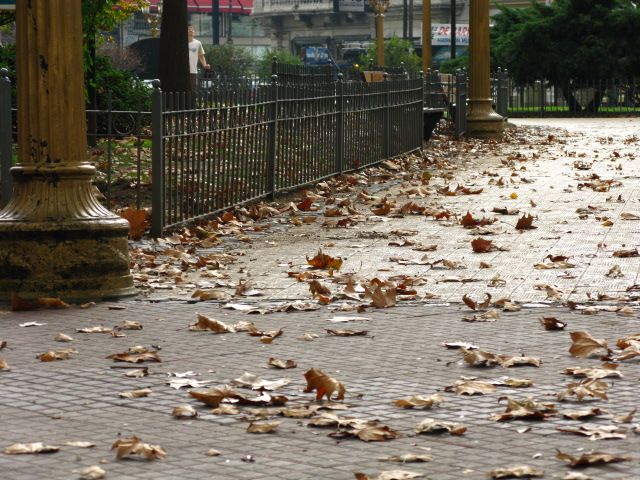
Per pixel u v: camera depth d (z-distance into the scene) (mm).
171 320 8484
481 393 6430
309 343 7695
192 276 10383
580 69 46750
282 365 7051
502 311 8594
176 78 23859
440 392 6480
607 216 13703
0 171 12797
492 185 17484
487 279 9906
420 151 23453
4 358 7363
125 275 9367
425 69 43594
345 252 11570
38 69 9336
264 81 15539
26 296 9086
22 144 9383
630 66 47719
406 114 22438
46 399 6406
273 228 13391
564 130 32688
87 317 8609
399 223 13656
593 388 6324
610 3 47719
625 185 17234
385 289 9406
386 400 6316
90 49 20969
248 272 10344
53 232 9141
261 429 5770
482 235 12516
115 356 7297
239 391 6496
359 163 19078
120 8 22359
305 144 16641
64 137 9328
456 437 5652
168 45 23891
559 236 12227
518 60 47281
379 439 5613
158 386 6668
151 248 11742
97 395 6484
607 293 9141
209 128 13445
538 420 5910
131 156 17391
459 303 8945
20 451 5449
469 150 25047
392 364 7109
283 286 9766
